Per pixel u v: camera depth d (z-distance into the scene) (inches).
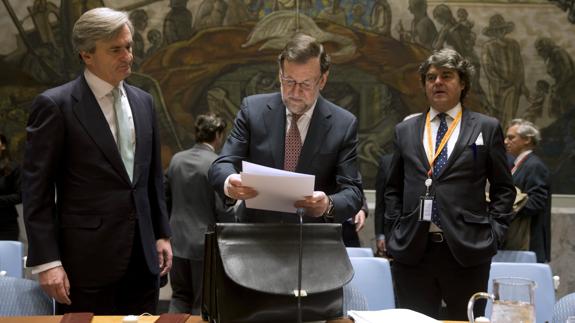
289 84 115.7
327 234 106.2
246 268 98.7
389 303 152.6
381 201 263.0
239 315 98.4
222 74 347.6
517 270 162.6
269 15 346.6
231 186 102.9
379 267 154.4
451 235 164.4
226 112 347.9
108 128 130.4
